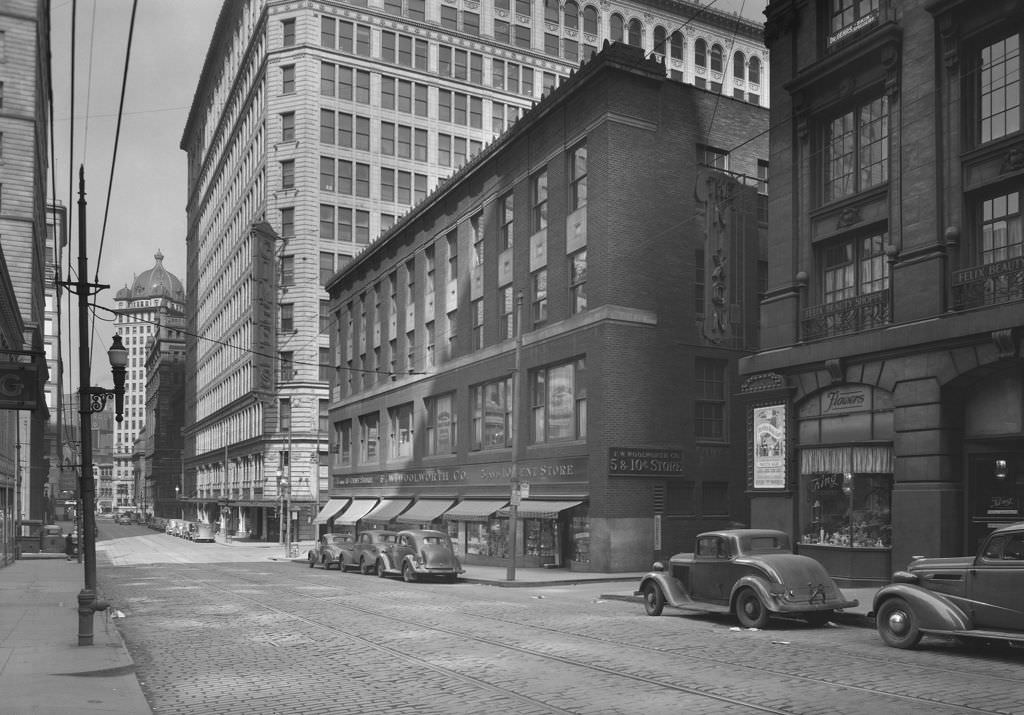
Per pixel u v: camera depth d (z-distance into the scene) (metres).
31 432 88.38
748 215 36.25
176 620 19.03
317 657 13.86
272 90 78.75
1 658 13.32
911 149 21.98
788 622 17.80
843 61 23.89
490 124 84.56
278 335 77.06
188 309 132.00
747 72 92.38
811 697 10.47
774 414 25.41
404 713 9.95
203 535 82.44
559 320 35.66
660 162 34.22
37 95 56.50
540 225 37.84
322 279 77.38
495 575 31.30
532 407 37.38
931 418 20.81
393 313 53.25
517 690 11.09
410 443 49.88
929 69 21.66
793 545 24.52
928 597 13.74
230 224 95.94
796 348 24.55
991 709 9.74
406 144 81.25
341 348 62.19
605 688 11.15
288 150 77.75
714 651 14.06
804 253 25.28
